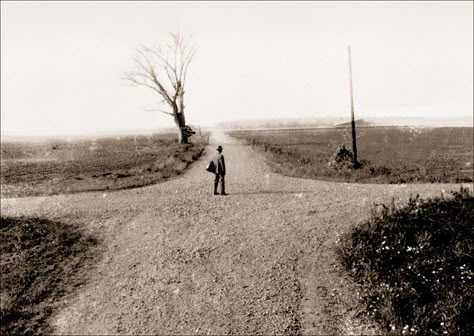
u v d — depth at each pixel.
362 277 11.48
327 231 14.03
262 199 18.19
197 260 12.59
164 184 22.72
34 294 10.98
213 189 20.69
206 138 63.91
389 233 13.37
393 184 21.08
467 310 10.19
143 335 9.45
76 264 12.70
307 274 11.72
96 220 15.98
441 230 13.70
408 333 9.27
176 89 49.38
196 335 9.41
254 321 9.84
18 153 47.22
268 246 13.22
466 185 19.97
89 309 10.45
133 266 12.43
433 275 11.61
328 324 9.79
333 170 25.27
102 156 41.22
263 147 42.19
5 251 13.12
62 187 22.08
